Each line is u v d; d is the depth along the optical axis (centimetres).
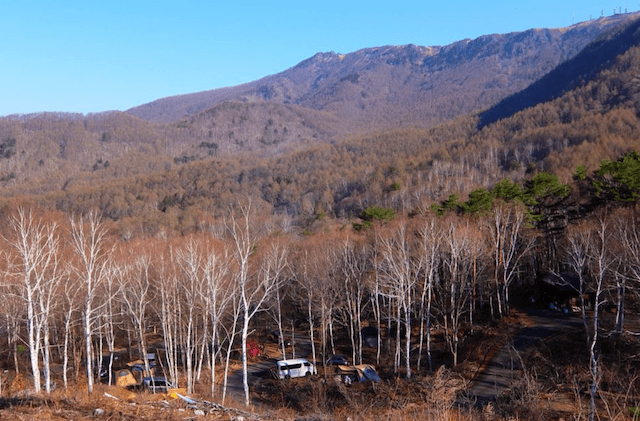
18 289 3397
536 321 4569
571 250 4794
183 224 12088
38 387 2564
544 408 2105
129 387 3394
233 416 1336
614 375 2342
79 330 4506
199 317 4741
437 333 5034
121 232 10550
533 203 5672
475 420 1880
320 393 2908
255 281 4594
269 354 5188
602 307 4612
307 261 5144
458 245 4534
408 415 1923
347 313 5725
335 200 19700
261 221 10319
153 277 4588
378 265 4412
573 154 13712
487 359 3669
